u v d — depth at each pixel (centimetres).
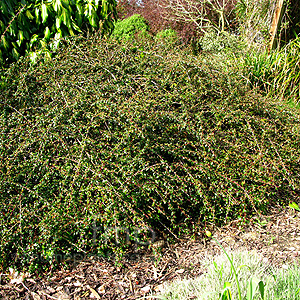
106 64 334
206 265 235
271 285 196
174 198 281
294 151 336
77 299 207
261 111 369
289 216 310
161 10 1238
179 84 343
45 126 284
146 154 285
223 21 1048
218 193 284
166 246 267
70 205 241
